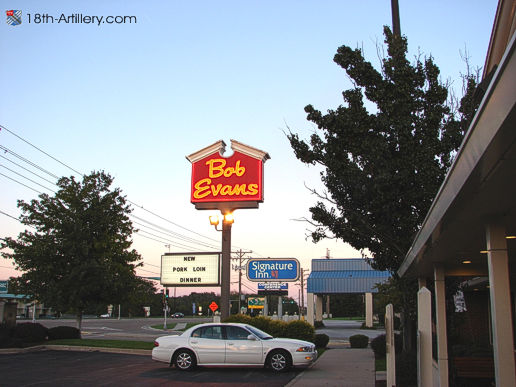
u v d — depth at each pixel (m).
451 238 8.94
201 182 25.14
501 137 4.30
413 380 12.67
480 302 22.59
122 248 27.41
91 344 23.77
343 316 110.62
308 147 16.98
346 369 16.27
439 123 16.14
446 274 14.03
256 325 23.78
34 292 26.16
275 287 32.28
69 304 25.56
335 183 16.59
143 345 23.48
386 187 15.44
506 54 3.80
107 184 27.72
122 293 26.78
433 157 15.60
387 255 16.55
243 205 24.66
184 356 15.98
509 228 8.30
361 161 16.52
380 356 19.75
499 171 5.16
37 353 21.72
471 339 22.31
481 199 6.28
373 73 16.55
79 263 25.86
